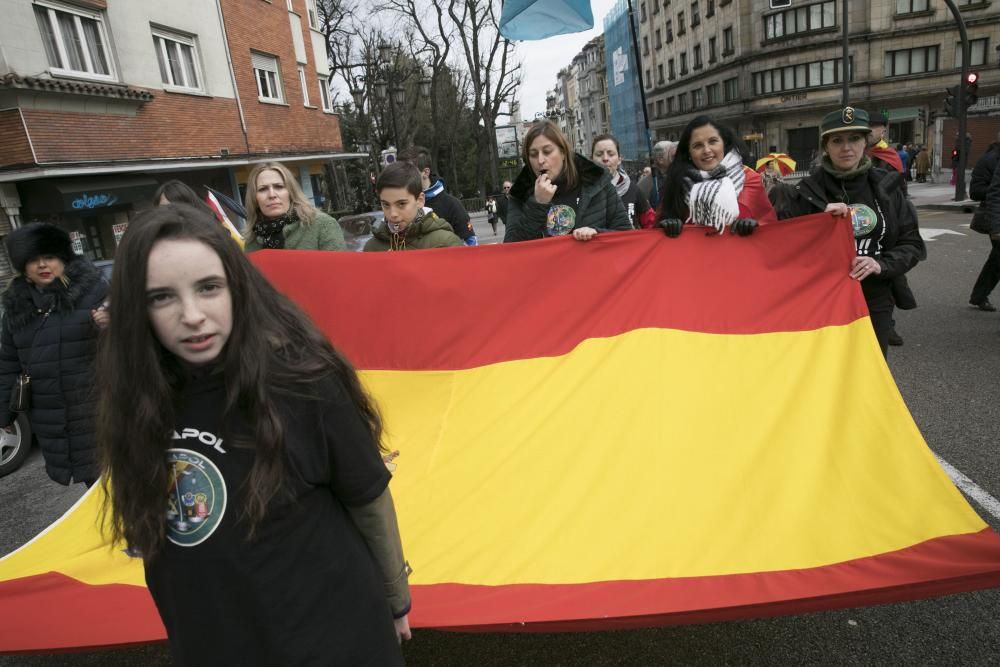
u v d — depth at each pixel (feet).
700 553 7.28
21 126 38.45
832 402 8.99
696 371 9.78
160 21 51.37
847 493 7.75
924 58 132.46
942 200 64.64
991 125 83.25
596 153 19.57
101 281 11.55
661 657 8.53
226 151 58.65
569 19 17.62
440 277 11.42
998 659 7.92
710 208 10.98
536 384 10.35
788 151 146.30
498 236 81.00
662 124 197.98
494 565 7.39
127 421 4.13
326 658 4.26
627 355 10.20
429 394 10.73
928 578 6.31
